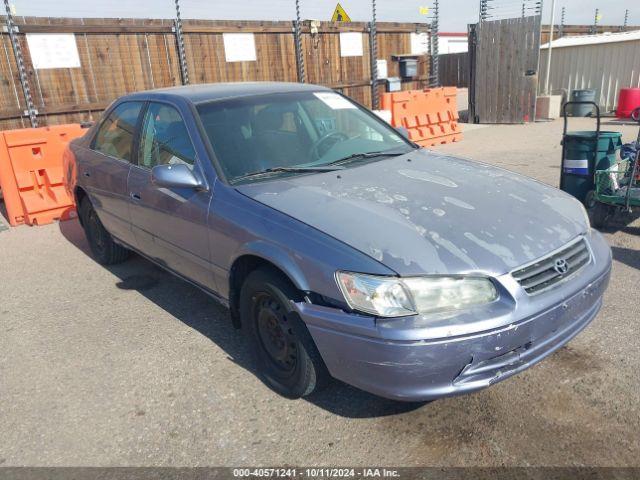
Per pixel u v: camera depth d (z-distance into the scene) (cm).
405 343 232
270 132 368
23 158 701
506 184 329
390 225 265
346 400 303
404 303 237
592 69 1603
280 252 275
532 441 262
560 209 307
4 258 584
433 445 264
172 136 378
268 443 274
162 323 407
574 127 1339
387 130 431
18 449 280
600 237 318
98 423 296
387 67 1391
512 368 253
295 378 292
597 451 253
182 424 291
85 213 537
